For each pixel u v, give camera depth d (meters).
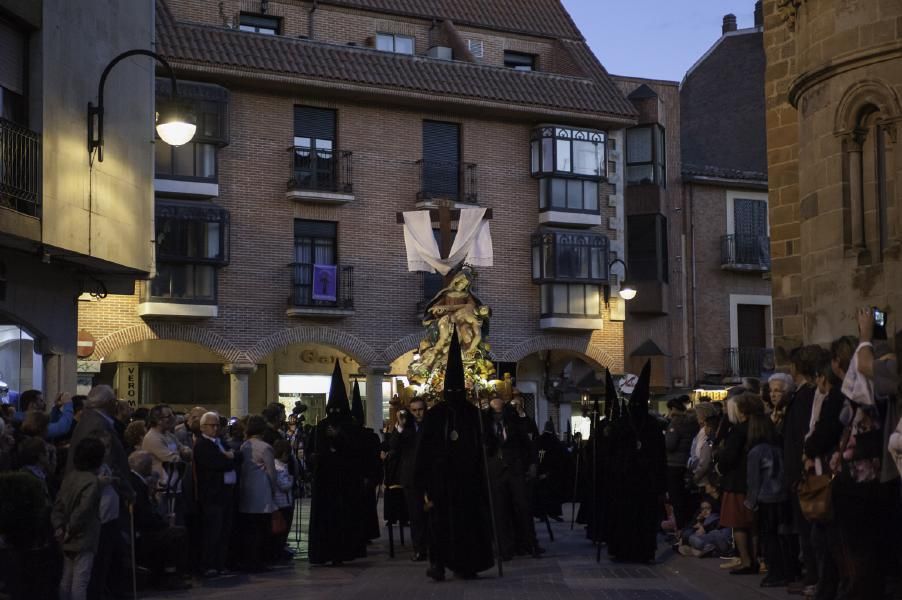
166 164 32.84
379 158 36.31
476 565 13.84
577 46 41.12
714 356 43.00
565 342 38.75
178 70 32.78
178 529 13.33
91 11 20.80
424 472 13.93
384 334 36.12
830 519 9.71
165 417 14.21
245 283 34.31
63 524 10.67
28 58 19.22
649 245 41.72
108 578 12.30
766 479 11.90
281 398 36.50
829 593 10.27
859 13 15.66
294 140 35.28
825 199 16.20
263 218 34.69
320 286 35.06
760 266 43.31
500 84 37.47
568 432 31.92
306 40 35.22
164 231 32.59
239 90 34.44
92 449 10.84
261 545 15.55
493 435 14.71
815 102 16.44
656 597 11.89
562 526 22.34
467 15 40.03
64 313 21.83
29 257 20.38
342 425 16.00
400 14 38.84
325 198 35.09
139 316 32.97
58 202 19.39
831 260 16.11
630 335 41.69
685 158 48.47
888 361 8.86
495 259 37.75
